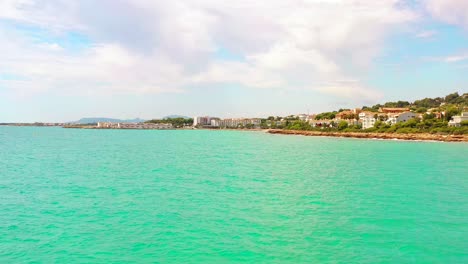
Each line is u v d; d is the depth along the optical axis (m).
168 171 59.25
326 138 196.88
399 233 25.94
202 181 48.66
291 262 20.89
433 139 157.25
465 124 167.50
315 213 31.27
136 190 41.72
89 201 35.69
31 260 21.03
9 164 68.75
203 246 23.25
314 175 54.75
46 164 68.94
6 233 25.52
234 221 28.67
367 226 27.53
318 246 23.33
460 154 91.81
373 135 184.12
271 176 53.56
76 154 92.75
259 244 23.62
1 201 35.53
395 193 40.47
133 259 21.25
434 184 46.47
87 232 25.86
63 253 22.06
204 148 119.56
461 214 31.22
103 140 174.25
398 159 79.81
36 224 27.66
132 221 28.59
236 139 192.88
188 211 31.78
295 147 123.50
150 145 136.25
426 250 22.75
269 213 31.19
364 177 52.62
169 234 25.48
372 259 21.38
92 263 20.69
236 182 47.84
